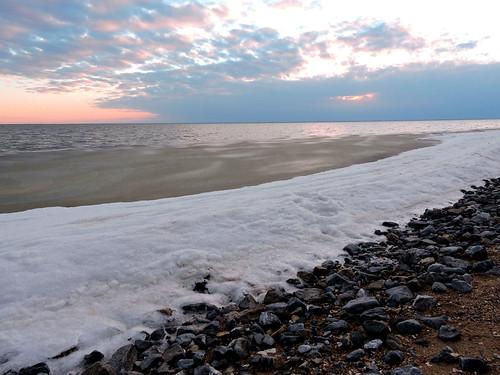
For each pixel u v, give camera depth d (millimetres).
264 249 7621
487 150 23062
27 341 4555
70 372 4219
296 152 29844
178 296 5871
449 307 4902
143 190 15312
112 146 43344
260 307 5367
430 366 3641
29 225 9258
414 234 8656
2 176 19781
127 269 6320
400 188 12625
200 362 4219
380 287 5828
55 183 17438
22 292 5480
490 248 7141
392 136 52656
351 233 8797
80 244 6902
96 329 4855
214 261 6887
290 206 9844
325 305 5418
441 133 58375
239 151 32281
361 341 4258
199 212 9297
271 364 4016
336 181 13562
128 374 4059
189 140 56812
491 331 4215
